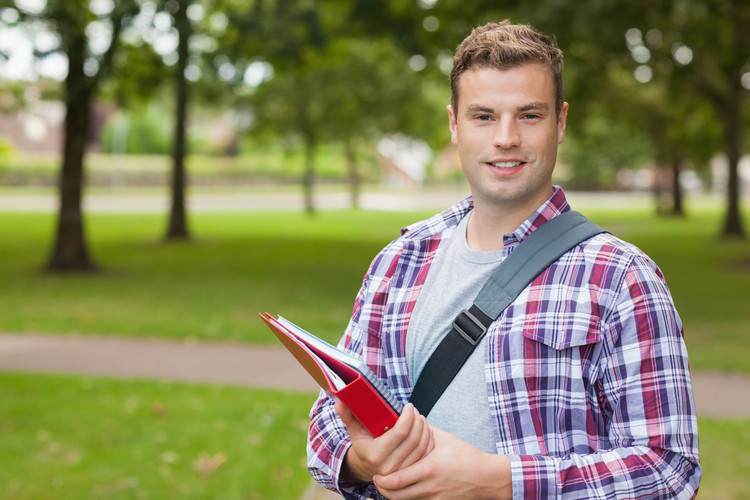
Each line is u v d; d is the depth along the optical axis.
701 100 25.86
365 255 18.44
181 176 21.64
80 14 12.52
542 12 10.06
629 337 1.31
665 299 1.34
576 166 65.00
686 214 38.62
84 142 14.78
